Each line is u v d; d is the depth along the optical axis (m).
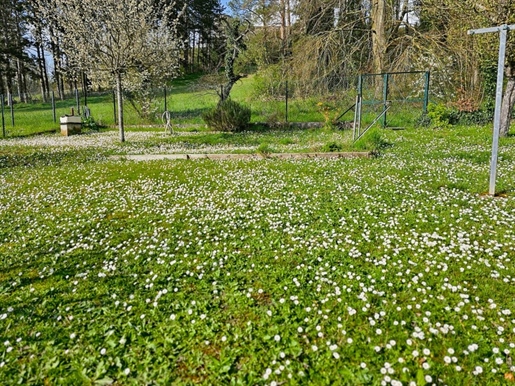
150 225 5.79
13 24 40.41
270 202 6.59
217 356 2.89
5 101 40.94
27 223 6.12
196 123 22.05
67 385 2.68
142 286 3.98
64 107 31.39
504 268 4.02
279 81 24.36
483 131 14.16
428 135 13.98
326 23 23.19
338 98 21.17
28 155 12.61
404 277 3.92
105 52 14.25
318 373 2.66
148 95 24.31
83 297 3.81
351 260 4.30
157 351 2.95
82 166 10.54
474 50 14.86
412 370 2.65
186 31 45.22
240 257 4.53
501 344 2.87
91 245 5.10
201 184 8.14
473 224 5.27
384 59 21.33
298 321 3.24
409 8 21.62
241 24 28.69
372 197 6.66
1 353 3.03
